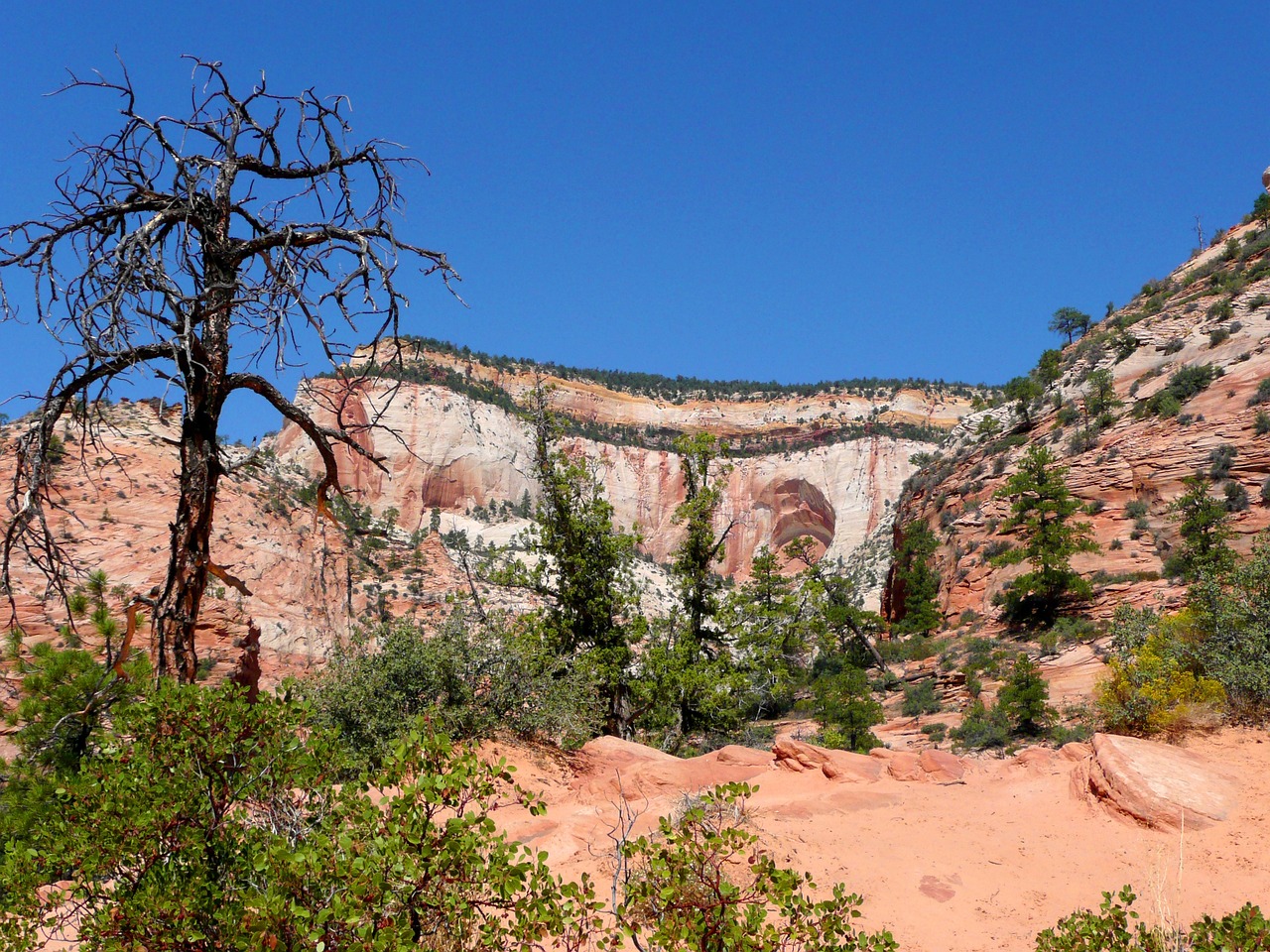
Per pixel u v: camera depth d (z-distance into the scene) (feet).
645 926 19.35
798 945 19.42
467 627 43.11
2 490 58.80
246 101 22.18
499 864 13.94
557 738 42.01
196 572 20.18
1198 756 31.60
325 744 16.85
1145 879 24.63
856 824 29.53
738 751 39.40
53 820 15.48
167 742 15.60
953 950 21.24
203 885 14.52
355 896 12.70
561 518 76.38
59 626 46.65
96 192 20.83
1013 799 31.81
